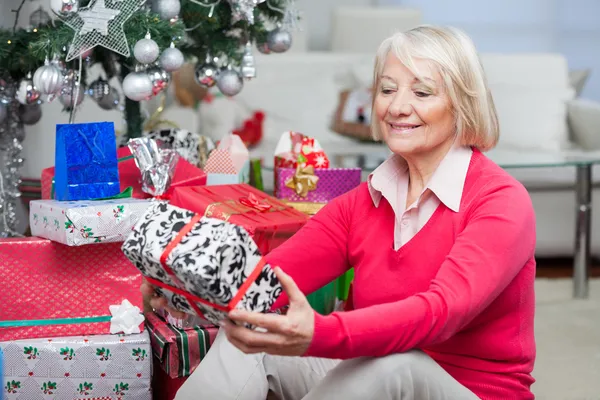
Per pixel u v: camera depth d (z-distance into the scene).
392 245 1.39
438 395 1.20
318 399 1.23
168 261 1.14
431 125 1.36
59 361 1.59
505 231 1.25
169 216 1.21
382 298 1.39
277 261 1.44
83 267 1.64
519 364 1.35
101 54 2.11
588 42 5.49
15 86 2.09
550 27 5.48
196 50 2.21
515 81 4.41
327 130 4.21
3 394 1.58
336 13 4.80
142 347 1.62
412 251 1.35
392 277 1.38
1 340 1.60
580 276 3.21
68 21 1.83
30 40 1.97
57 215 1.55
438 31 1.37
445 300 1.18
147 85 1.91
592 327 2.79
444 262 1.24
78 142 1.64
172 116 3.67
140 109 2.31
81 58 1.92
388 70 1.38
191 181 1.93
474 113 1.36
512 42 5.48
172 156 1.83
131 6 1.84
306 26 4.75
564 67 4.50
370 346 1.15
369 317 1.15
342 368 1.25
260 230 1.67
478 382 1.33
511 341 1.33
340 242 1.47
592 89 5.50
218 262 1.10
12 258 1.60
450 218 1.33
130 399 1.62
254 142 3.99
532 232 1.30
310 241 1.47
